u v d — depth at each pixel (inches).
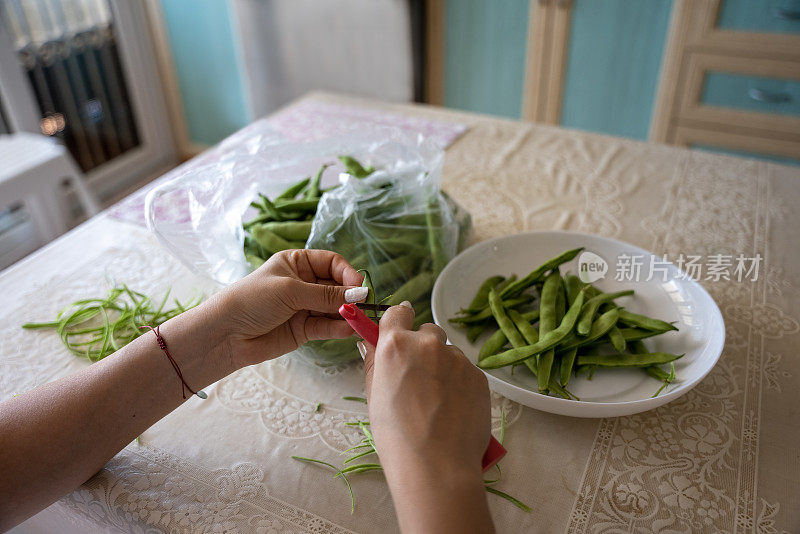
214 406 30.4
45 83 96.8
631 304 34.0
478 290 35.5
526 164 50.9
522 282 33.6
